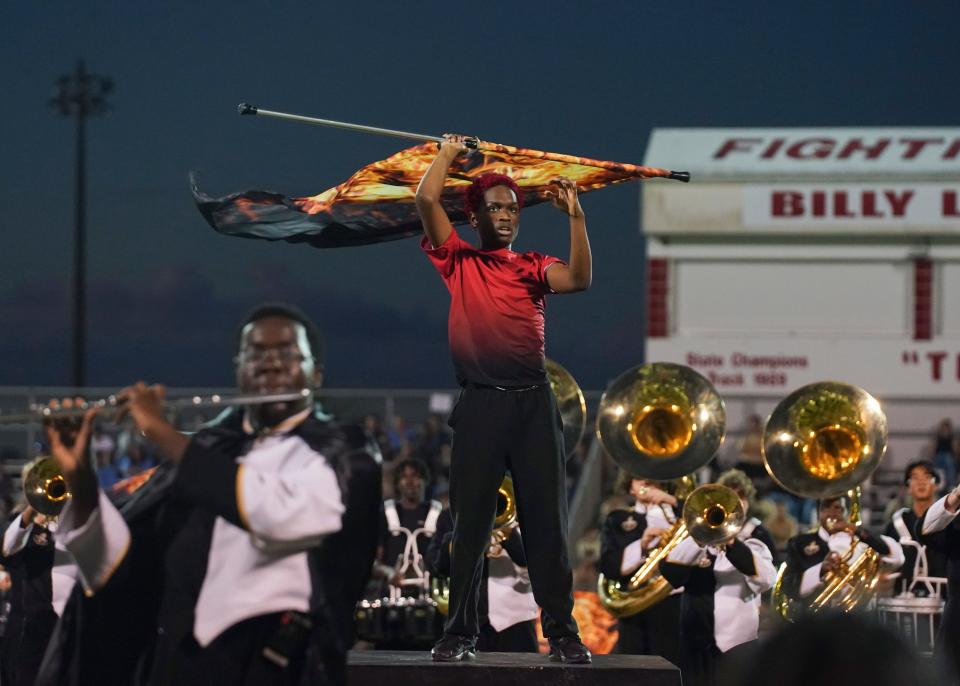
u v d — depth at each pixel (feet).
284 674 15.67
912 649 7.22
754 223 69.82
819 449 33.32
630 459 32.81
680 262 70.79
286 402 16.56
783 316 70.44
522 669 22.09
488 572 35.99
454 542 22.90
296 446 16.30
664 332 70.74
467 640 23.06
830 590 35.78
